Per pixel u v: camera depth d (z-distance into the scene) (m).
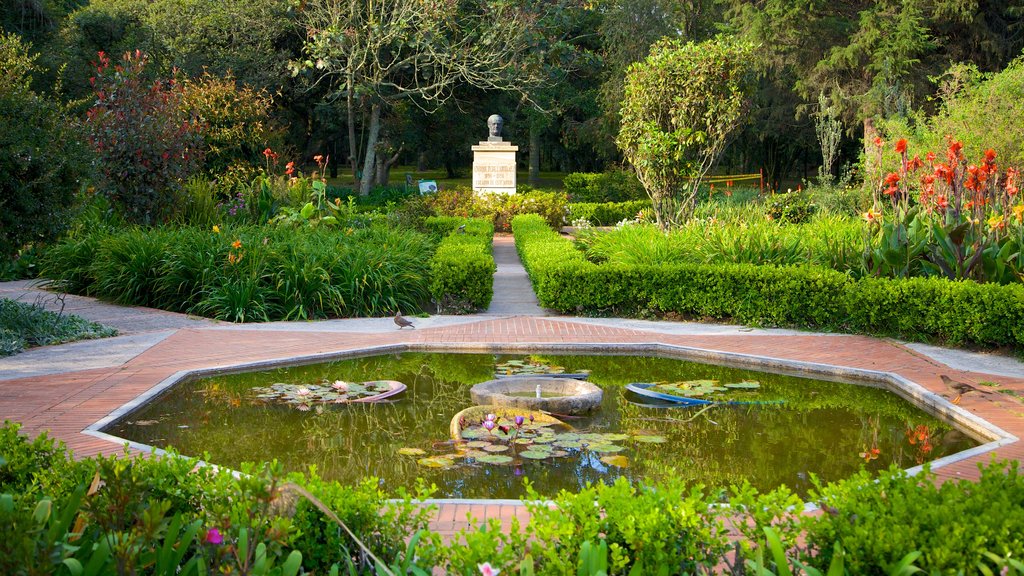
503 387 6.77
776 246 11.28
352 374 7.65
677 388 7.03
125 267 11.17
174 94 16.19
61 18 29.38
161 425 5.89
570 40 35.19
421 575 2.39
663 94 12.80
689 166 12.87
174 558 2.33
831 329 9.65
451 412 6.32
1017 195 11.50
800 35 27.58
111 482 2.33
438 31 24.55
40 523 2.22
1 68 14.22
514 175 24.53
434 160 44.72
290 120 32.50
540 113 36.19
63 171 9.16
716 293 10.26
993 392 6.66
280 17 27.86
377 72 25.55
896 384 7.19
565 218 25.08
